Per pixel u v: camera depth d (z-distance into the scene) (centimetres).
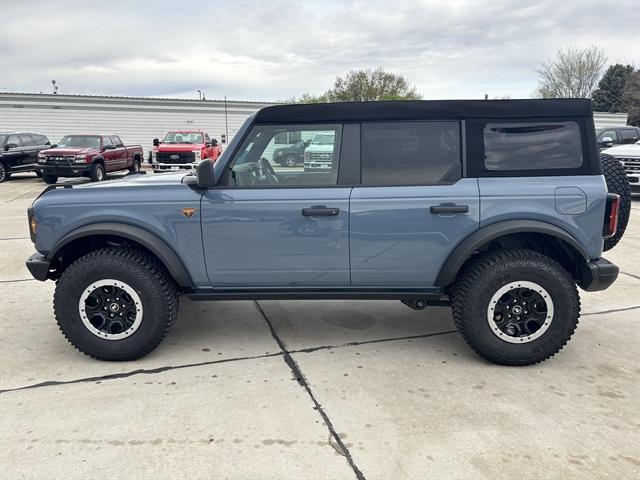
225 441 262
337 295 354
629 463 245
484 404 299
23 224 915
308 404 299
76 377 334
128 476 235
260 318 447
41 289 528
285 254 346
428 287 355
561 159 335
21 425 276
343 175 342
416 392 314
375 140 342
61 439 264
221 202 340
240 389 317
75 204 346
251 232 342
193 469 240
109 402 301
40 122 2905
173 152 1675
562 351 375
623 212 383
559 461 246
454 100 338
